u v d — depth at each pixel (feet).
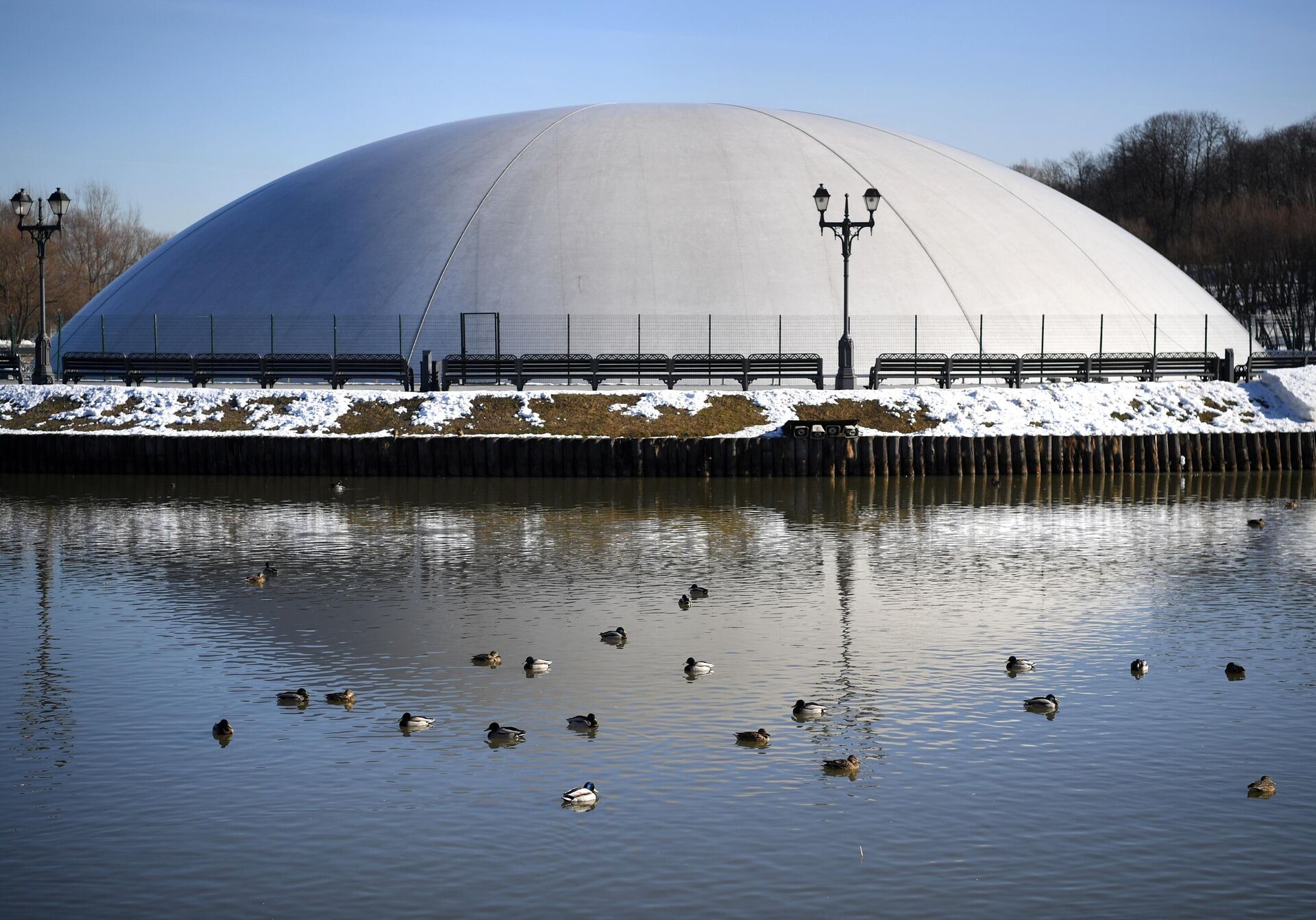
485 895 40.91
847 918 39.55
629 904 40.34
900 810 47.29
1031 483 131.44
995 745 54.19
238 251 196.13
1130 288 198.08
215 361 159.43
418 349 173.47
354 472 133.18
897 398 143.33
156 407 142.92
